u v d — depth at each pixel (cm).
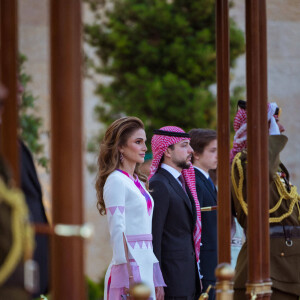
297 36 2864
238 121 1384
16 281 659
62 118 838
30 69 2778
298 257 1281
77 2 855
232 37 3080
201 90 3061
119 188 1295
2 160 677
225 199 1142
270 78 2861
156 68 3158
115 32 3130
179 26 3117
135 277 1273
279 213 1294
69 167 830
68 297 820
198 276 1427
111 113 3077
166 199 1387
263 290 1141
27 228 673
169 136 1435
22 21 2800
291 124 2869
